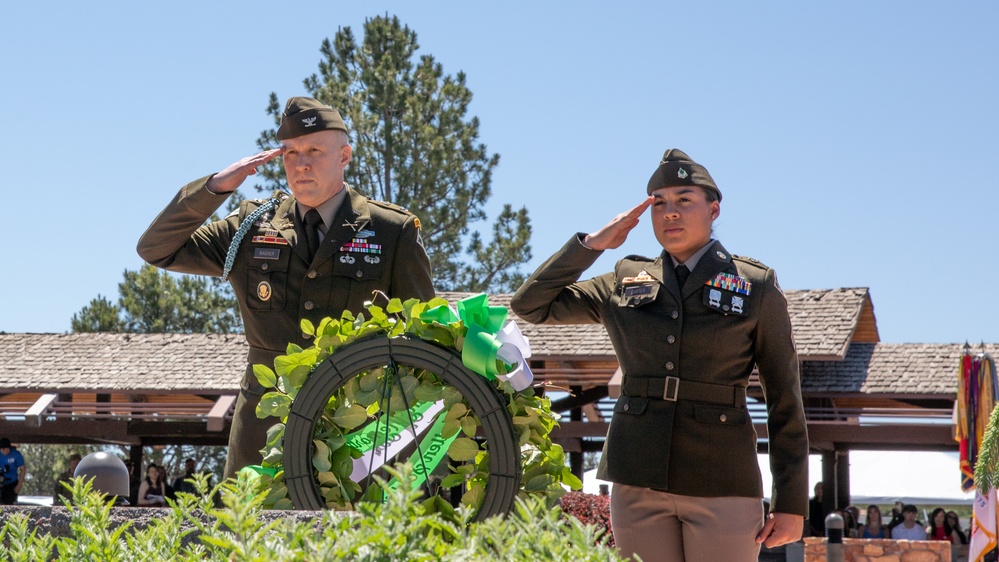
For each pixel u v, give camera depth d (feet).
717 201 13.74
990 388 44.32
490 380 11.16
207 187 13.80
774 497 13.28
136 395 71.26
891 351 67.36
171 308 121.60
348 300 14.38
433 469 11.58
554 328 65.87
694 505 12.75
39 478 140.77
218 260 14.84
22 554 7.67
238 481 8.23
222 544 6.55
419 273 14.93
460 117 102.83
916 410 62.49
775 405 13.50
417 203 96.32
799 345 64.28
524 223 101.76
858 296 69.10
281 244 14.49
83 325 120.47
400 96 98.94
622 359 13.57
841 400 68.18
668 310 13.21
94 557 7.63
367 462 11.57
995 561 43.55
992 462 20.58
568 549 6.15
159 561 7.59
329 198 14.64
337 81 101.19
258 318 14.38
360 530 6.21
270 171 97.14
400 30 104.94
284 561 6.16
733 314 13.08
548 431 11.48
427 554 5.96
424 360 11.16
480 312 11.28
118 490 14.37
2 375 70.18
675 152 13.64
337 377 11.32
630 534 13.08
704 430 12.86
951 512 62.28
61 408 67.82
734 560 12.77
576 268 13.85
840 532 44.01
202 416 67.21
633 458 12.96
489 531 6.39
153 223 14.10
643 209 13.60
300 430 11.29
